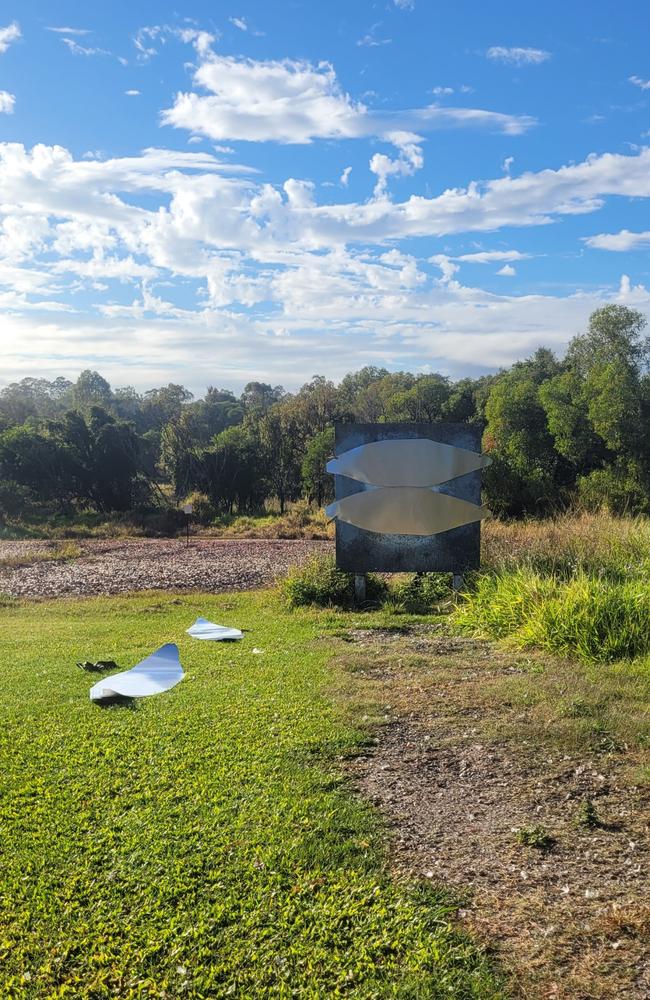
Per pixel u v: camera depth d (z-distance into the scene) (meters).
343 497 11.75
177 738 5.36
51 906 3.40
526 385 35.12
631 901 3.29
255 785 4.52
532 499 27.09
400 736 5.36
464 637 8.85
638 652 7.11
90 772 4.77
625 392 29.06
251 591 14.94
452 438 11.67
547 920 3.20
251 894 3.43
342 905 3.34
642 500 26.67
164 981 2.94
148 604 13.41
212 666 7.59
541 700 5.96
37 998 2.89
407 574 14.34
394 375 67.69
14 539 29.22
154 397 88.88
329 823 4.04
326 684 6.73
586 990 2.79
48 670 7.72
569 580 9.57
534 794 4.36
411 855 3.75
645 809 4.12
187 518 32.34
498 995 2.77
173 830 3.98
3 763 4.96
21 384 118.81
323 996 2.84
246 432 45.09
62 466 36.62
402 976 2.91
